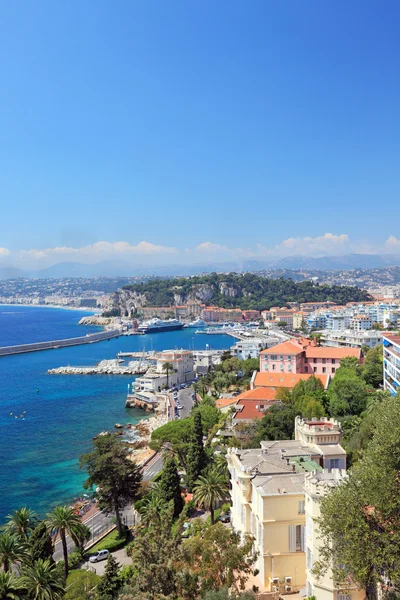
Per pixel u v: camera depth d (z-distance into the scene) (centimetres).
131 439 18875
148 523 6881
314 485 5722
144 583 4912
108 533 10731
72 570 8644
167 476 10312
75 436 19450
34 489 14062
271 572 6159
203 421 15412
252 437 11906
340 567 5288
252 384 18525
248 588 6116
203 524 7819
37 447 17988
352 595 5325
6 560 7031
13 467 15888
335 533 4981
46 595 6222
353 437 9969
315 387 15312
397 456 5131
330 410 13725
